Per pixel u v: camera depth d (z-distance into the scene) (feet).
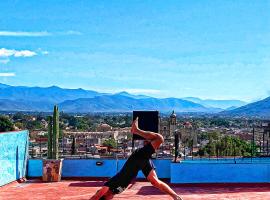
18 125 260.21
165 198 42.34
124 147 57.21
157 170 54.34
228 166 50.72
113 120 530.27
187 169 50.70
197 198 42.63
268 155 56.24
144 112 51.47
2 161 49.65
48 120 55.31
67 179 55.16
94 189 48.47
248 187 48.65
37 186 50.49
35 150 61.87
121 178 29.81
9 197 44.01
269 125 56.80
